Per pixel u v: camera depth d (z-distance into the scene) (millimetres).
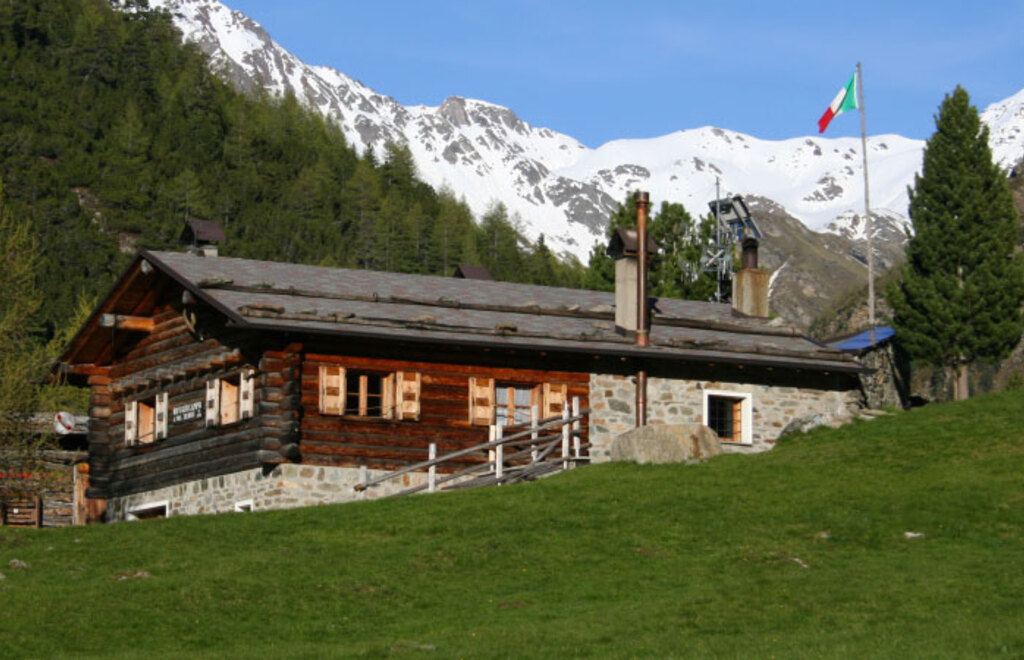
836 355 37156
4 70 172625
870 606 19984
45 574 23047
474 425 33688
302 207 181875
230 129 195625
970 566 21797
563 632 19266
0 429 37750
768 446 36125
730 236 55406
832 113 50375
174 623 20219
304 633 19969
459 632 19641
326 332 31375
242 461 32656
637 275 35781
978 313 55281
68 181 158750
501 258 195250
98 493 38094
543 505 26875
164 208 161500
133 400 37406
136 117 175375
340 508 27734
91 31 193125
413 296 36188
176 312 36312
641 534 24781
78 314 55531
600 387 34938
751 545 23844
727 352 36000
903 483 27078
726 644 18250
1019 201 105062
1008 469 27188
